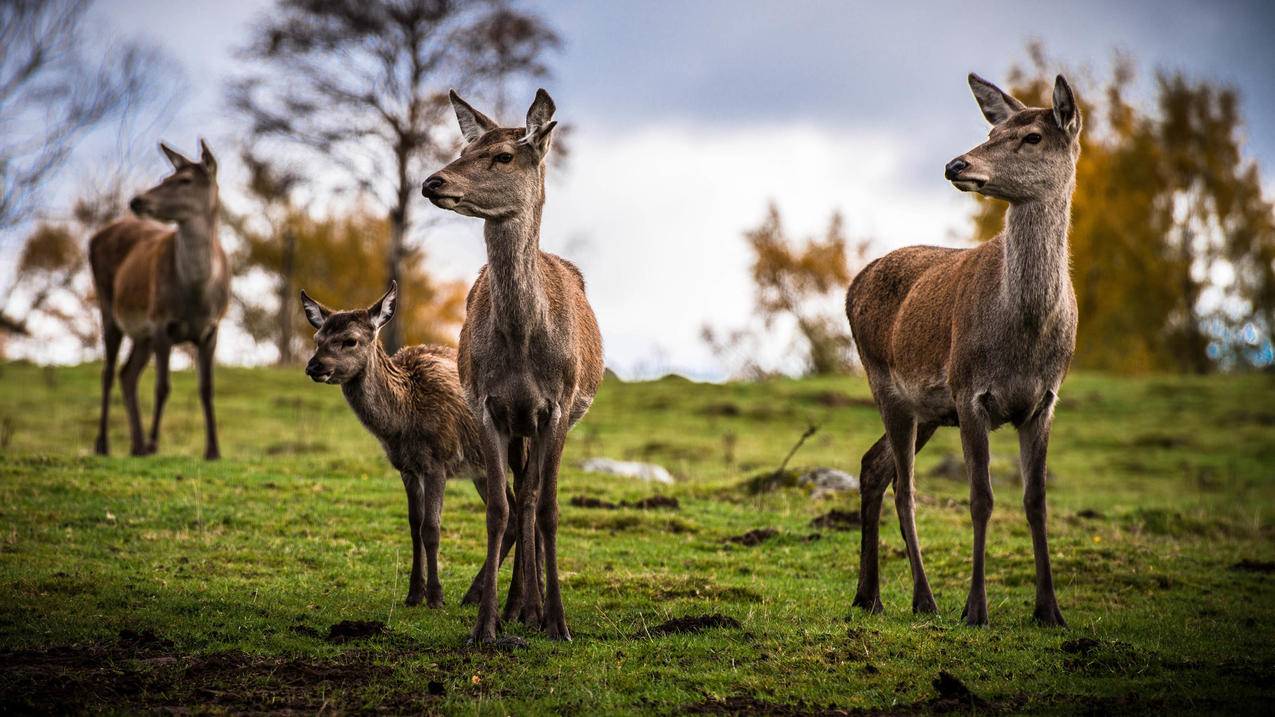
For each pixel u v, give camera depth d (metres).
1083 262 117.88
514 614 21.88
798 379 93.44
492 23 88.38
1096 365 119.44
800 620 22.28
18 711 15.44
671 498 36.62
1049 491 52.59
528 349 20.22
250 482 35.69
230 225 131.75
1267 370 121.12
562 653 19.20
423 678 17.64
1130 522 38.03
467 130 22.11
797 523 34.19
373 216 136.38
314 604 22.42
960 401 22.05
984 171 21.03
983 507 21.69
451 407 23.78
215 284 41.94
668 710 16.45
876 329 24.98
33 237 116.56
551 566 20.30
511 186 19.91
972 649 19.80
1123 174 119.81
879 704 16.97
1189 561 30.45
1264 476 59.44
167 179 40.94
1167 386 91.56
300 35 86.88
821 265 113.25
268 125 87.25
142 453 42.66
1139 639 21.36
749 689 17.53
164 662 18.06
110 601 21.61
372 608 22.42
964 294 22.31
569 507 35.12
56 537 27.08
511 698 16.83
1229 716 16.28
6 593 21.67
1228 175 120.88
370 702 16.48
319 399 73.38
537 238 20.42
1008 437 73.31
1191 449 68.50
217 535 28.48
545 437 20.55
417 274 136.75
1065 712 16.58
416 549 23.36
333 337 22.75
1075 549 30.70
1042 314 21.20
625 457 58.16
